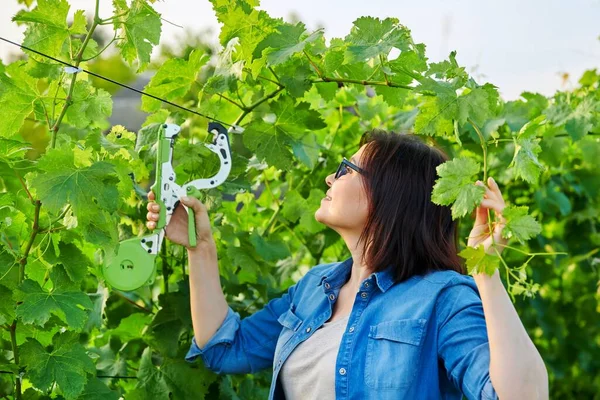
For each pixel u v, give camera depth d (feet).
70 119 7.90
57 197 6.72
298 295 8.05
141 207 9.00
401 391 6.69
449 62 7.24
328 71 7.93
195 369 8.95
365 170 7.50
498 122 11.48
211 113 8.81
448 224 7.54
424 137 9.81
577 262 15.11
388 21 7.49
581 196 14.78
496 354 6.16
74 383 7.07
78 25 7.63
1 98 7.57
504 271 14.02
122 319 9.75
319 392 7.10
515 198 14.32
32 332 7.52
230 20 7.79
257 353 8.10
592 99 11.31
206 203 8.82
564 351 15.24
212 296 8.03
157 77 8.71
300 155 9.24
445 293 6.91
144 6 7.50
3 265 7.16
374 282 7.20
